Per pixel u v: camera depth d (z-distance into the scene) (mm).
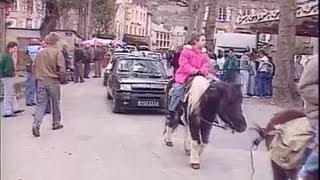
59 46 14266
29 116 15164
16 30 30219
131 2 101688
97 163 9977
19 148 10781
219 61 25172
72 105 18656
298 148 6082
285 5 20609
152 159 10500
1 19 17469
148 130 13844
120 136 12859
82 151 10961
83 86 26875
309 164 4953
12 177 8523
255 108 19000
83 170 9406
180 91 10930
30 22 60438
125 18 102188
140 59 18656
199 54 10461
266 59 23812
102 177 8984
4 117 14773
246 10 50125
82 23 56312
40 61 12516
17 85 18641
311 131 5273
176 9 72562
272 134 6543
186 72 10570
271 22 28141
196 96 9523
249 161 10359
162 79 17562
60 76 12719
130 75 17578
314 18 22391
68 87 25906
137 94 16766
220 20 66750
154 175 9258
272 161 6527
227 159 10586
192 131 9719
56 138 12203
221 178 9172
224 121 9141
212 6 34594
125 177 9039
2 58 14742
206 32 34656
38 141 11719
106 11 70938
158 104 16891
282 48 20719
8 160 9461
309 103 4859
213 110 9359
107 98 21109
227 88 9109
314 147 4891
